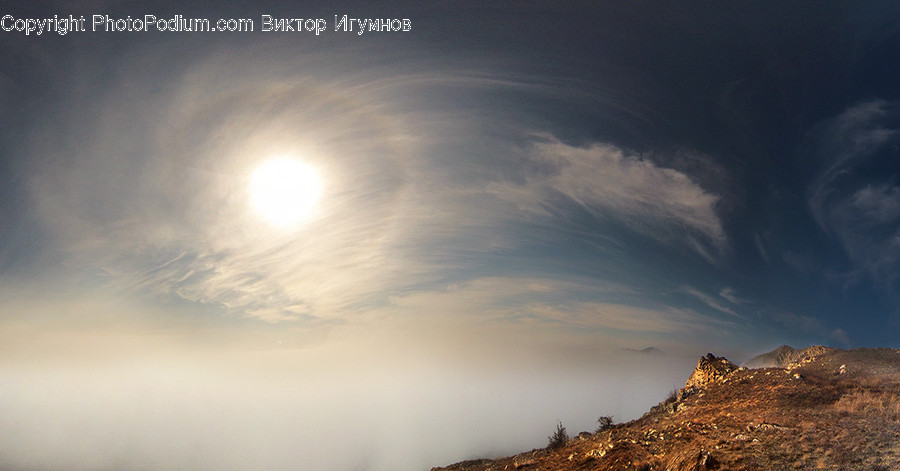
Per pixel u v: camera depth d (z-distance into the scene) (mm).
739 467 23984
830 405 32062
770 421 30047
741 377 43344
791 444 25891
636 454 29375
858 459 22641
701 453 25688
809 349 54375
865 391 32938
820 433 26734
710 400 40062
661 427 35500
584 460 32281
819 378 38750
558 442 42719
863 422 27578
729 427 30828
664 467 26422
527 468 36375
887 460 21953
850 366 40750
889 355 42188
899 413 28031
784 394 35281
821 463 22922
